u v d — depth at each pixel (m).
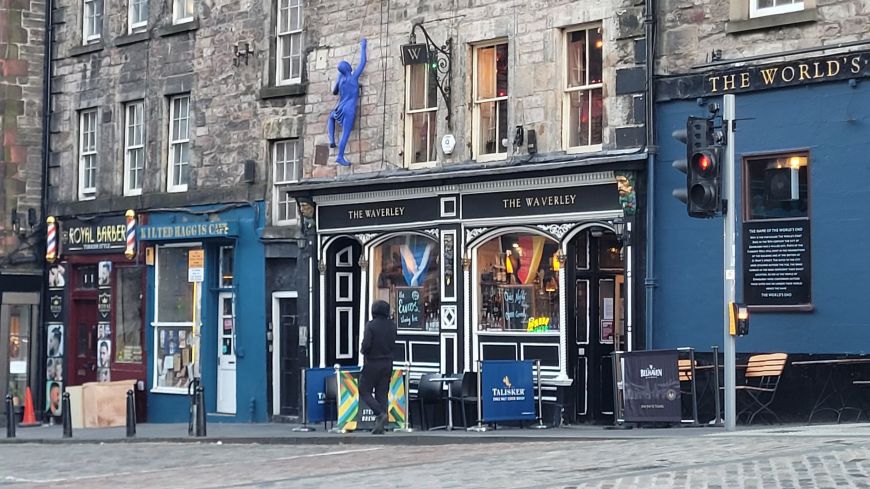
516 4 22.81
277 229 26.91
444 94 23.77
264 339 27.14
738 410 19.33
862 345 18.52
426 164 24.33
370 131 25.16
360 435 20.44
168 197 29.41
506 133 23.09
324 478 14.79
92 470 18.44
